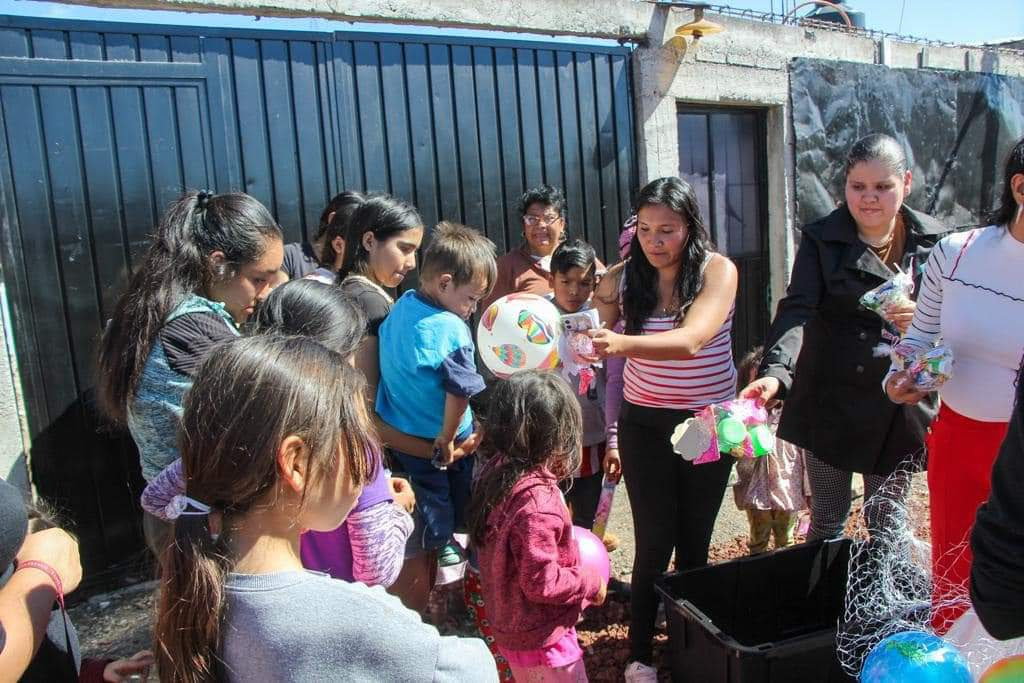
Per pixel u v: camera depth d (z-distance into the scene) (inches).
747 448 90.7
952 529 89.0
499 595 85.4
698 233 103.3
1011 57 307.9
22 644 49.6
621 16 191.3
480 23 169.8
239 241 82.0
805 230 109.3
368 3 155.3
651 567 108.0
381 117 163.0
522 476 84.5
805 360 111.1
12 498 51.2
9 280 128.8
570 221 190.7
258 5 143.4
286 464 43.1
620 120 196.4
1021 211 78.8
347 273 115.6
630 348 97.2
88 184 134.5
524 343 111.6
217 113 145.0
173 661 43.1
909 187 103.3
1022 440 43.0
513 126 180.2
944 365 81.4
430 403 104.3
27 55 128.0
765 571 110.2
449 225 107.7
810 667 88.7
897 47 264.2
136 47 137.0
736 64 215.9
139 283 81.3
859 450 107.5
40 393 132.5
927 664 56.7
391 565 71.9
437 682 43.6
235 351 45.4
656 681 106.1
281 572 43.6
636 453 109.5
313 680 41.5
